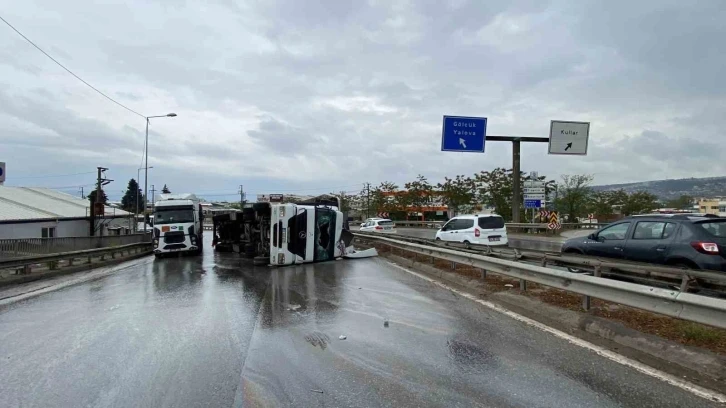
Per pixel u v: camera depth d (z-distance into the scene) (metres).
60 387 4.70
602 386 4.46
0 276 13.49
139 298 10.27
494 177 43.38
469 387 4.57
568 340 6.02
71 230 39.41
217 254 25.25
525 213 40.38
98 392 4.56
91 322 7.77
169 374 5.07
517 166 27.19
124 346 6.20
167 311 8.63
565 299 8.05
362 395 4.44
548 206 42.62
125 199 107.94
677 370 4.82
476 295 9.55
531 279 8.28
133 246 26.48
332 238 18.67
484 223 18.47
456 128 25.23
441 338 6.36
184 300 9.88
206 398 4.41
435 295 9.78
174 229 24.09
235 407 4.20
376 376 4.95
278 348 6.05
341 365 5.33
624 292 6.00
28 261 14.11
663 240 8.28
